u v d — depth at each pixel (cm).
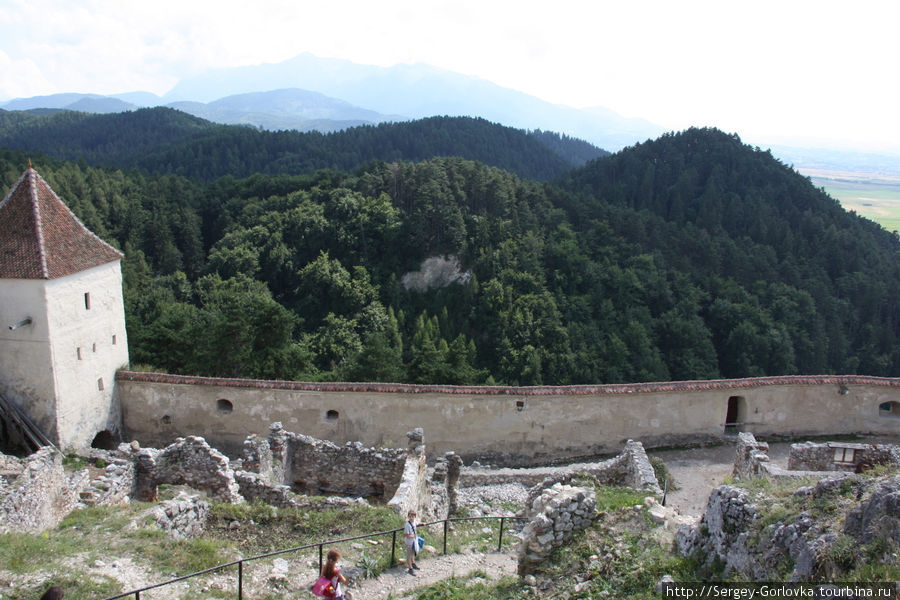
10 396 2580
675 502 2036
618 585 1072
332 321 7738
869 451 1953
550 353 7556
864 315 9212
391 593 1248
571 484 1781
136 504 1689
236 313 4247
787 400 2647
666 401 2611
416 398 2641
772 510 984
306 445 2067
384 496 2019
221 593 1207
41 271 2477
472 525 1836
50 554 1275
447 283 9062
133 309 6419
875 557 803
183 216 10562
